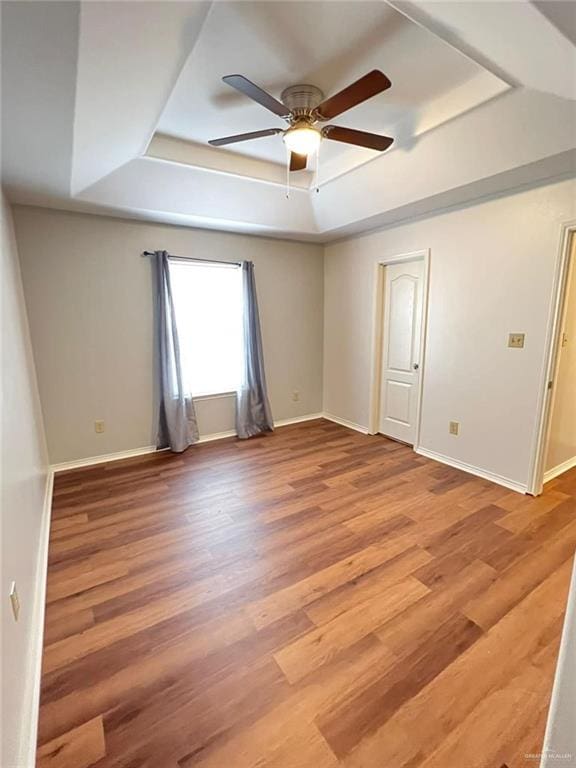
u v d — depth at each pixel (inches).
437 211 129.6
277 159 122.6
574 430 130.0
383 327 163.3
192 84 80.0
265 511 105.6
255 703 53.3
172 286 146.7
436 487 119.0
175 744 48.3
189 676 57.4
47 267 123.6
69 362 131.1
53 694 54.5
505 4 45.4
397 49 70.7
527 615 68.2
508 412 117.0
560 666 30.7
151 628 66.2
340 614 69.1
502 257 113.3
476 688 55.1
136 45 49.4
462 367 128.7
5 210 97.6
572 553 85.6
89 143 77.7
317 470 133.3
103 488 119.7
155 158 106.0
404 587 75.5
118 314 138.1
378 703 53.1
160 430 151.1
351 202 134.9
